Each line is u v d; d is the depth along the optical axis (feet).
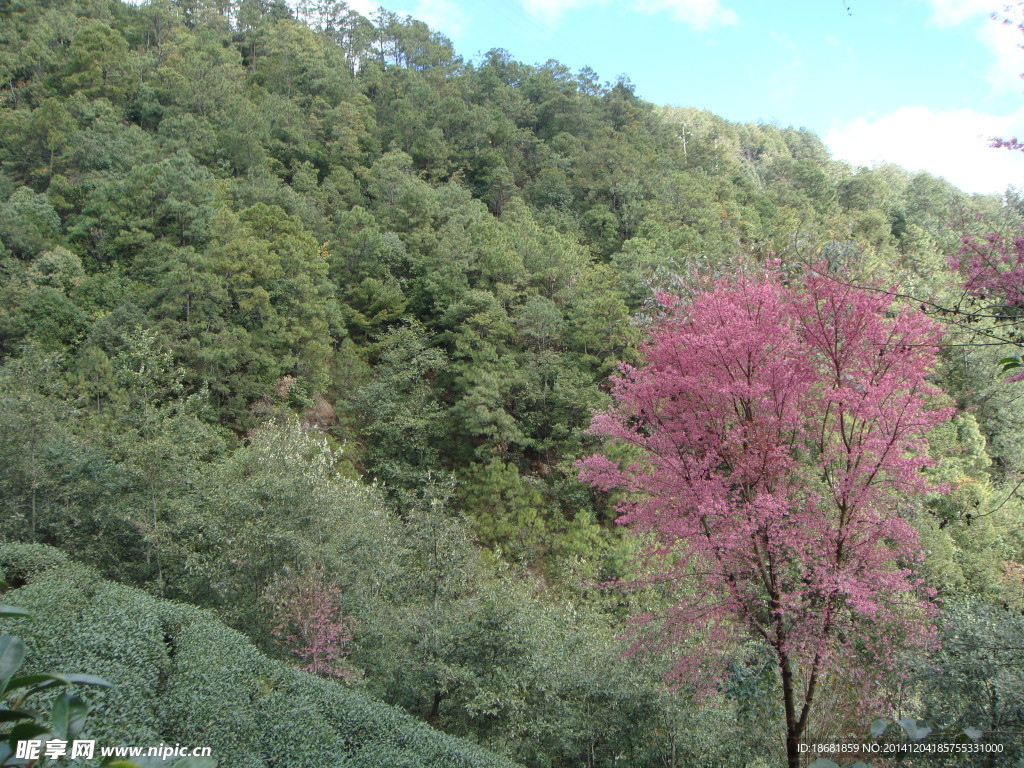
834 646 25.23
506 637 38.93
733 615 26.84
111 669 30.01
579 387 97.25
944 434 68.95
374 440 100.68
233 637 36.24
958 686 26.48
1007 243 17.81
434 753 29.32
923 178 241.76
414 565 47.83
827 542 25.99
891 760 24.59
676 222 151.94
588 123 221.25
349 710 31.60
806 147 381.81
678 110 369.91
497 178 176.55
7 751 6.86
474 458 98.37
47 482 47.44
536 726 35.14
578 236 154.92
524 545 79.77
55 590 36.09
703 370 28.71
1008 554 72.38
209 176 124.67
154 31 188.55
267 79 195.00
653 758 33.04
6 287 88.69
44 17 169.68
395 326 120.67
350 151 170.40
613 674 34.32
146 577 48.03
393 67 225.15
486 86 238.68
